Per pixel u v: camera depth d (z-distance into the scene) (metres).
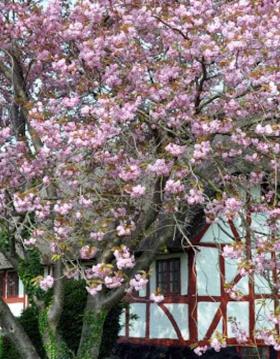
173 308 14.45
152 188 8.23
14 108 9.34
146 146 8.23
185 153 7.68
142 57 8.12
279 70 7.34
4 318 8.57
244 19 7.58
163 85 7.69
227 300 13.67
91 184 8.66
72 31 8.16
